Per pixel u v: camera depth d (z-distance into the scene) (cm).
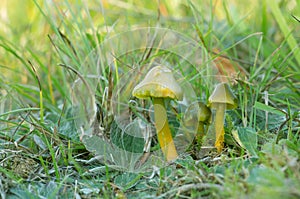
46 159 44
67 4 52
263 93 48
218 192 37
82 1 53
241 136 43
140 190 40
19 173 43
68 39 53
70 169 43
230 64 52
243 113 46
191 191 39
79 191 41
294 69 53
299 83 50
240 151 44
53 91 56
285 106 49
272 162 37
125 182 41
